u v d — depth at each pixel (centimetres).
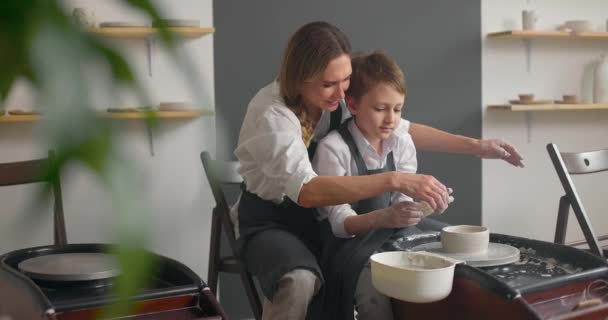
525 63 413
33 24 18
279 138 207
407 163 234
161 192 318
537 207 425
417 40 385
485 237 186
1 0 18
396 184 195
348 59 212
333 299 197
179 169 322
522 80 413
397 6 378
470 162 404
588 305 163
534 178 423
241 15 345
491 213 412
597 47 431
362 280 195
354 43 370
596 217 441
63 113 18
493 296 158
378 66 213
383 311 193
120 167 19
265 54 351
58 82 18
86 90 18
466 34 397
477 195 407
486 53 402
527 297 162
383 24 376
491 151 253
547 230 430
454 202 401
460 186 402
